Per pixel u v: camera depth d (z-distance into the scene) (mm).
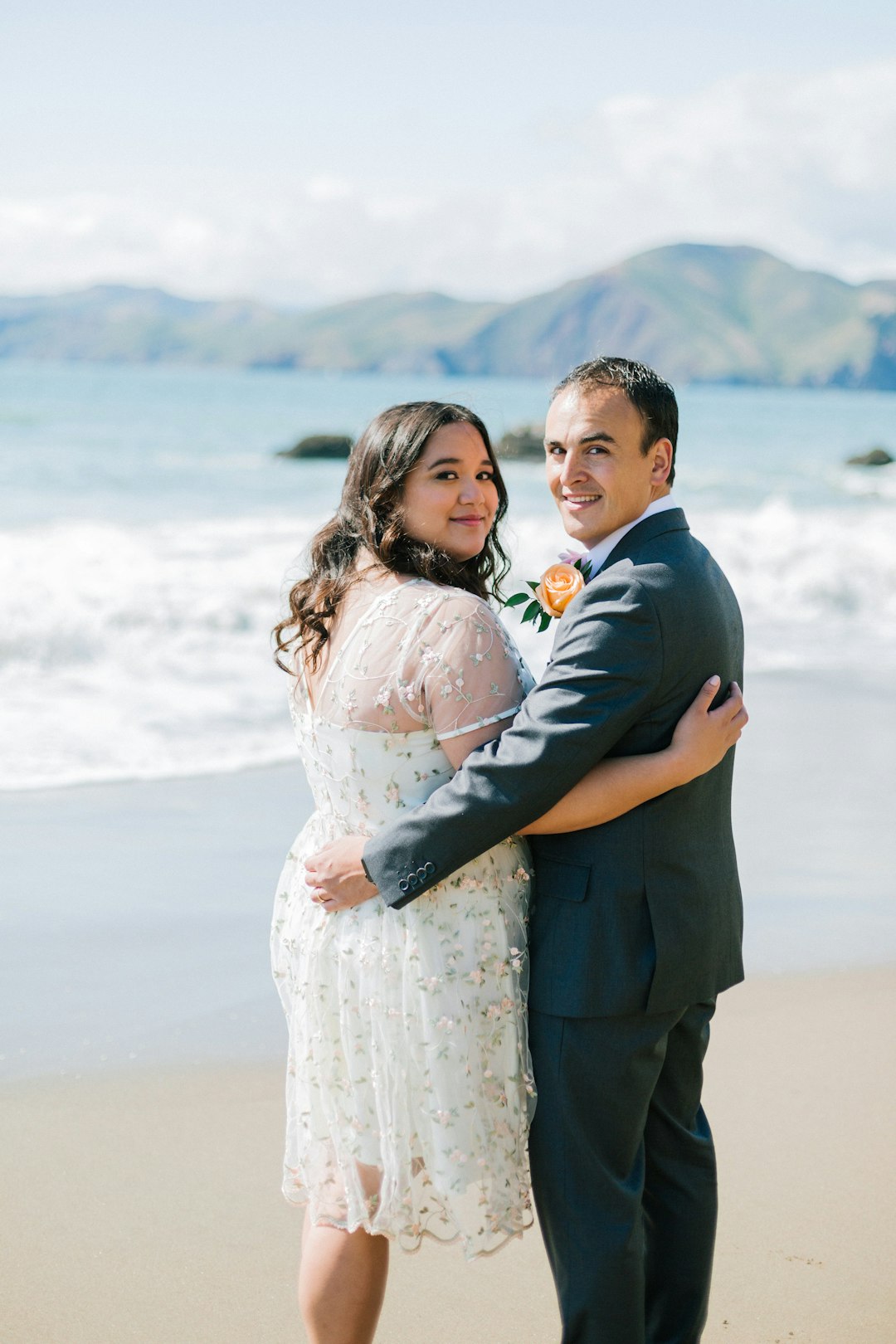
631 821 2188
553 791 2111
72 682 8086
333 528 2475
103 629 8828
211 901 4789
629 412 2230
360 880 2264
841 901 5016
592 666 2117
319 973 2312
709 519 14289
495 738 2217
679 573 2186
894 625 11227
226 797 6070
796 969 4406
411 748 2271
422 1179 2248
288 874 2521
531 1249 2918
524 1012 2281
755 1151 3273
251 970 4223
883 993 4254
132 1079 3535
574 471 2262
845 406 90438
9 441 26906
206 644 9000
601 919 2186
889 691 8672
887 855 5566
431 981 2205
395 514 2367
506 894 2299
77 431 30500
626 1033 2184
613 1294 2170
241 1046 3736
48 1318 2562
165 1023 3838
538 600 2357
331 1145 2328
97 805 5883
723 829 2363
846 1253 2859
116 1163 3145
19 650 8445
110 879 4969
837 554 12484
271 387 79125
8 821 5602
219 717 7461
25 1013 3848
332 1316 2273
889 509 20172
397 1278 2783
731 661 2293
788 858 5484
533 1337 2592
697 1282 2391
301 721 2439
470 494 2379
